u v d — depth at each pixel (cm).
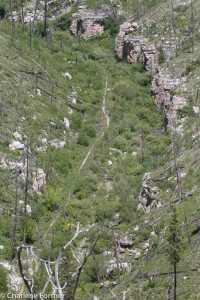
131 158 7594
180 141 7338
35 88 8488
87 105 8731
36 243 6122
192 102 7919
